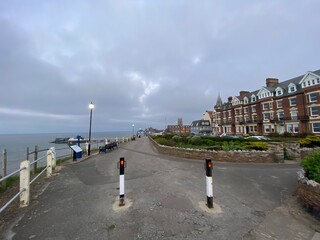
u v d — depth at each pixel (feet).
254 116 158.81
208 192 15.89
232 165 34.86
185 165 34.96
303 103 114.52
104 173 28.96
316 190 14.44
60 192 20.07
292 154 41.29
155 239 11.27
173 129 401.49
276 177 26.14
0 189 21.76
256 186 22.02
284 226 12.94
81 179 25.45
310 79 110.93
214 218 13.96
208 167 16.05
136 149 67.72
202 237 11.50
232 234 11.88
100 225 12.92
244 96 177.88
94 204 16.58
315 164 17.62
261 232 12.17
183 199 17.58
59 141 238.48
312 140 58.75
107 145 61.93
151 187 21.33
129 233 11.91
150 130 487.61
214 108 270.87
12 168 65.41
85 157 46.70
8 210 15.64
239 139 70.64
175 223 13.12
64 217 14.19
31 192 20.20
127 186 21.83
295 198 18.13
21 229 12.55
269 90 141.49
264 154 37.70
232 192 19.83
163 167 33.09
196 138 65.87
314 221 13.67
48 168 27.40
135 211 15.01
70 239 11.34
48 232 12.14
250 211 15.24
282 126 130.00
